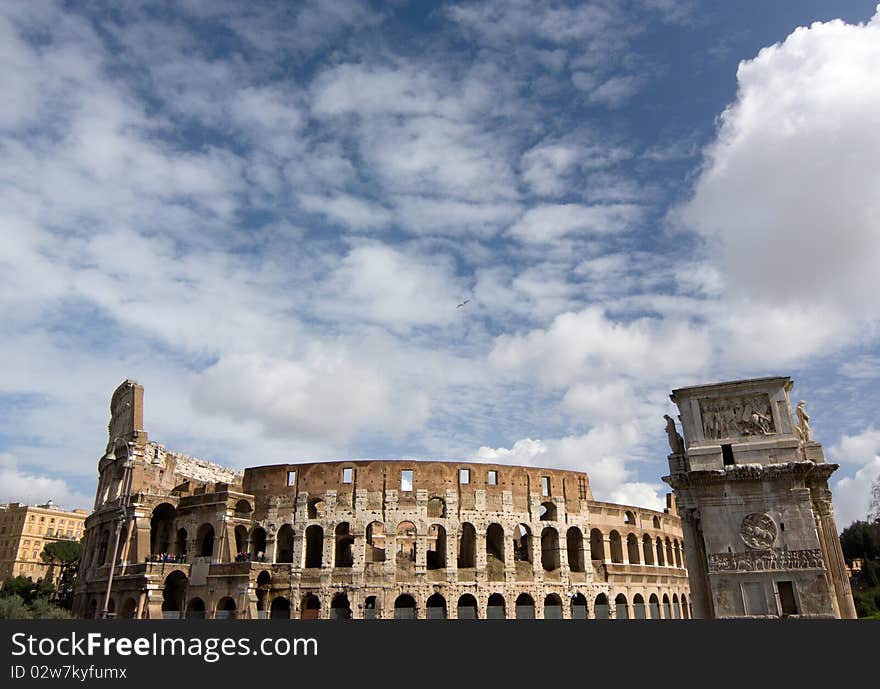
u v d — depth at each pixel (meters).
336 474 110.12
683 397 68.06
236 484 111.62
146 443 113.88
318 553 112.56
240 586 96.56
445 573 106.31
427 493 110.00
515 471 115.62
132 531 103.50
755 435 65.06
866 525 170.12
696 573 64.12
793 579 60.16
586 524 118.12
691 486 65.06
